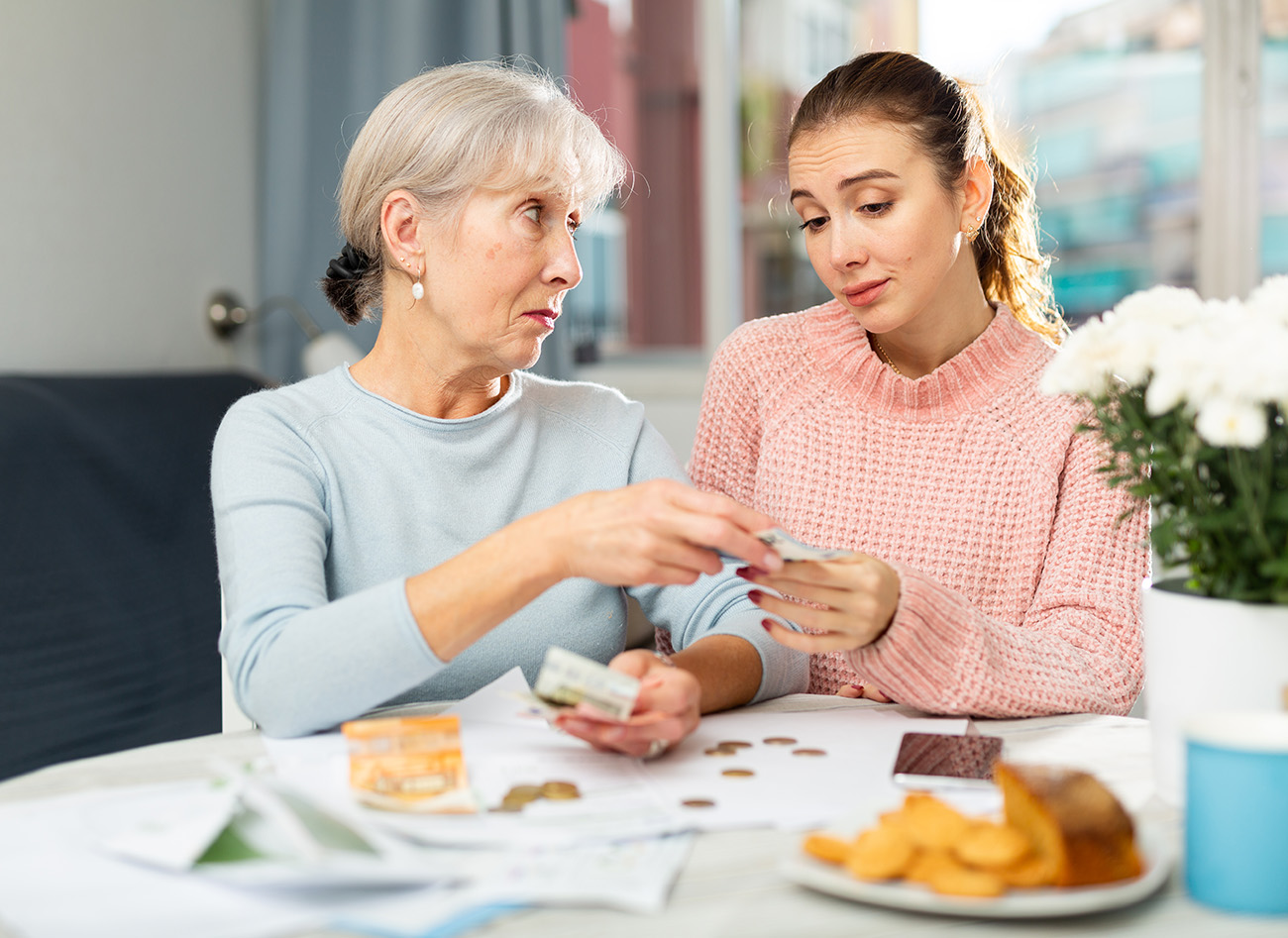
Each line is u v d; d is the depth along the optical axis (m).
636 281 3.33
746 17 3.19
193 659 2.06
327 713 0.89
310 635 0.89
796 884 0.64
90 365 2.62
